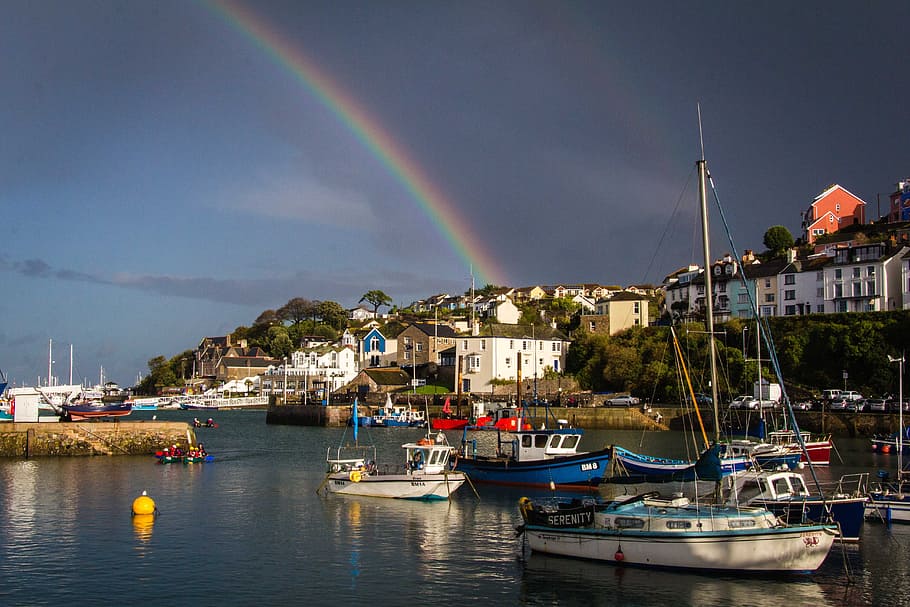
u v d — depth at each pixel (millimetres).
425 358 149875
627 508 33656
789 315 118438
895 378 102000
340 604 28344
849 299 118938
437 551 35656
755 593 29391
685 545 31562
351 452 78938
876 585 30203
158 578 31375
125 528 40281
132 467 64875
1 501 47625
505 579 31250
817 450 62094
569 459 53531
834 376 107062
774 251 156000
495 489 54094
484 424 103000
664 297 155750
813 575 31312
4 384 102500
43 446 71125
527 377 133000
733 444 57500
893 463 63781
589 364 131750
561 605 28297
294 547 36406
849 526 35625
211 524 41375
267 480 57781
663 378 117250
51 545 36562
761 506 34281
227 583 30766
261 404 197375
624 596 29156
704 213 40844
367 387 140750
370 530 40031
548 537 34594
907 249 116562
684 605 28250
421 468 50344
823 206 159125
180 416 156875
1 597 28891
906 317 105750
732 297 133500
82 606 27984
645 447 80188
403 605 28281
